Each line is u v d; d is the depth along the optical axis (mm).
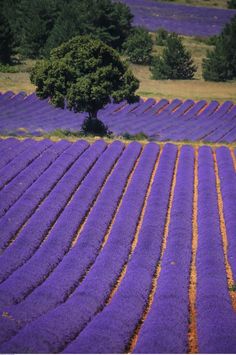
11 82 186375
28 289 58781
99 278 61188
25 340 45281
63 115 148625
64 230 74188
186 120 149500
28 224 75250
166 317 51688
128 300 55938
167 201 86250
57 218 80000
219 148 113438
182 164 102750
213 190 90312
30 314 51625
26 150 103438
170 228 76938
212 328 49438
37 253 67500
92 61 118062
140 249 70000
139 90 182250
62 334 47844
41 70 119625
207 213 81375
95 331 48188
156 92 181250
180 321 51469
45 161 98688
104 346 45688
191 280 64500
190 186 92000
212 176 96625
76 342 46281
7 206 81188
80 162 98938
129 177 96688
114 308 53625
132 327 51344
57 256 67625
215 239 72625
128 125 139000
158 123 143500
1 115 144500
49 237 72000
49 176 91750
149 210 82188
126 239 72938
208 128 140375
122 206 83125
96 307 55344
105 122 142375
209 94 183375
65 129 128375
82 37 123188
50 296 56375
